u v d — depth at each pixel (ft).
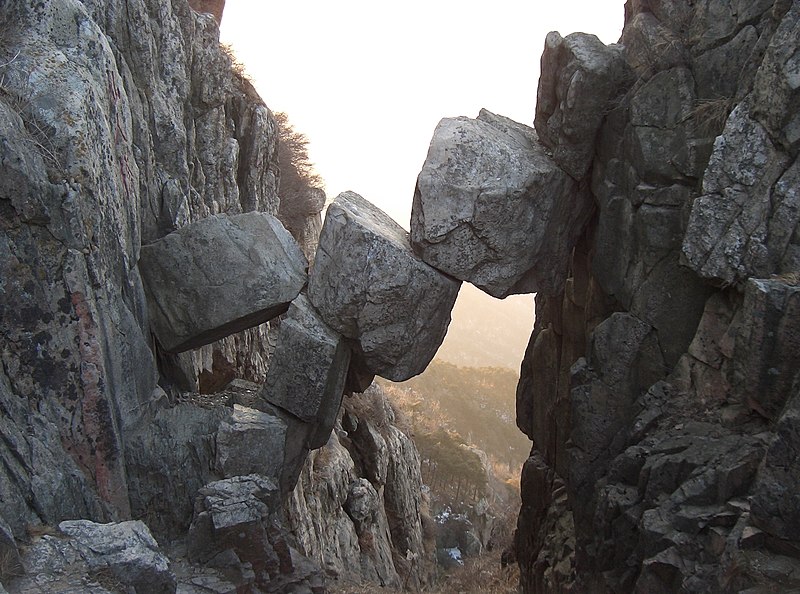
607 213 34.73
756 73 28.55
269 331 61.87
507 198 33.83
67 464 26.84
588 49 34.37
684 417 30.30
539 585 41.57
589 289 37.99
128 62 37.01
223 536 28.63
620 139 34.06
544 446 45.42
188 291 34.88
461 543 112.16
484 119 39.27
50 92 27.50
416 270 34.17
